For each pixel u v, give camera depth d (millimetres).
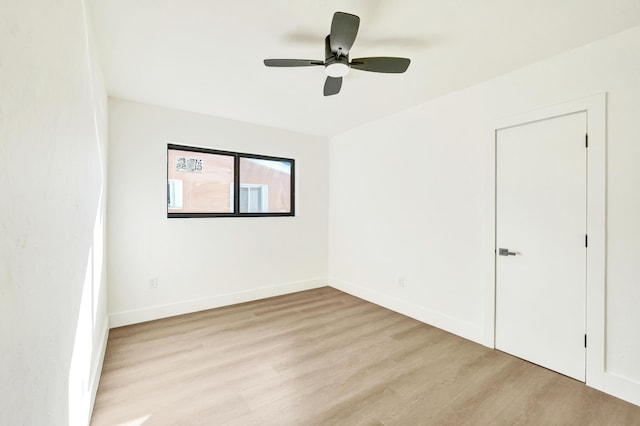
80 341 1240
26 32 591
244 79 2467
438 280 2926
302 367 2186
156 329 2836
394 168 3404
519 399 1823
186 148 3355
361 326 2953
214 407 1740
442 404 1780
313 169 4324
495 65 2234
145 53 2051
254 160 3896
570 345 2049
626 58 1805
